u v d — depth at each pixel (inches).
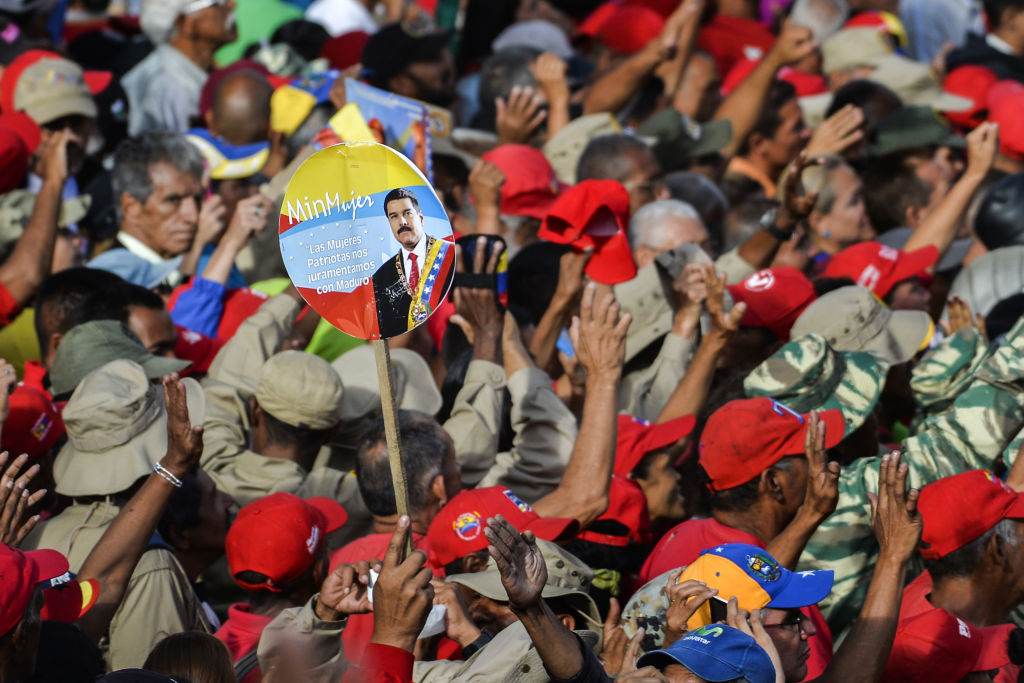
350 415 772.6
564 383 783.7
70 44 1428.4
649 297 850.1
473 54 1552.7
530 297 868.6
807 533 580.1
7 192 948.0
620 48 1449.3
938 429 692.1
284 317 813.2
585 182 740.7
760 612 525.0
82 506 622.8
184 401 555.5
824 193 1067.3
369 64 1175.6
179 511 653.3
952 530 595.5
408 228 459.8
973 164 957.2
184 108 1352.1
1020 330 683.4
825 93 1444.4
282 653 525.0
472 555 578.2
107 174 1085.8
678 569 576.7
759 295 816.3
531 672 477.7
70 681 470.0
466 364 735.7
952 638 561.6
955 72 1379.2
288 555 587.2
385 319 458.9
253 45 1503.4
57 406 709.3
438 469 638.5
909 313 804.6
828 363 713.0
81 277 823.1
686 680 456.8
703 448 642.8
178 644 503.2
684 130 1203.2
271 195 1003.3
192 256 961.5
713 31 1640.0
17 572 430.6
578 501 597.9
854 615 654.5
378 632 455.2
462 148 1118.4
